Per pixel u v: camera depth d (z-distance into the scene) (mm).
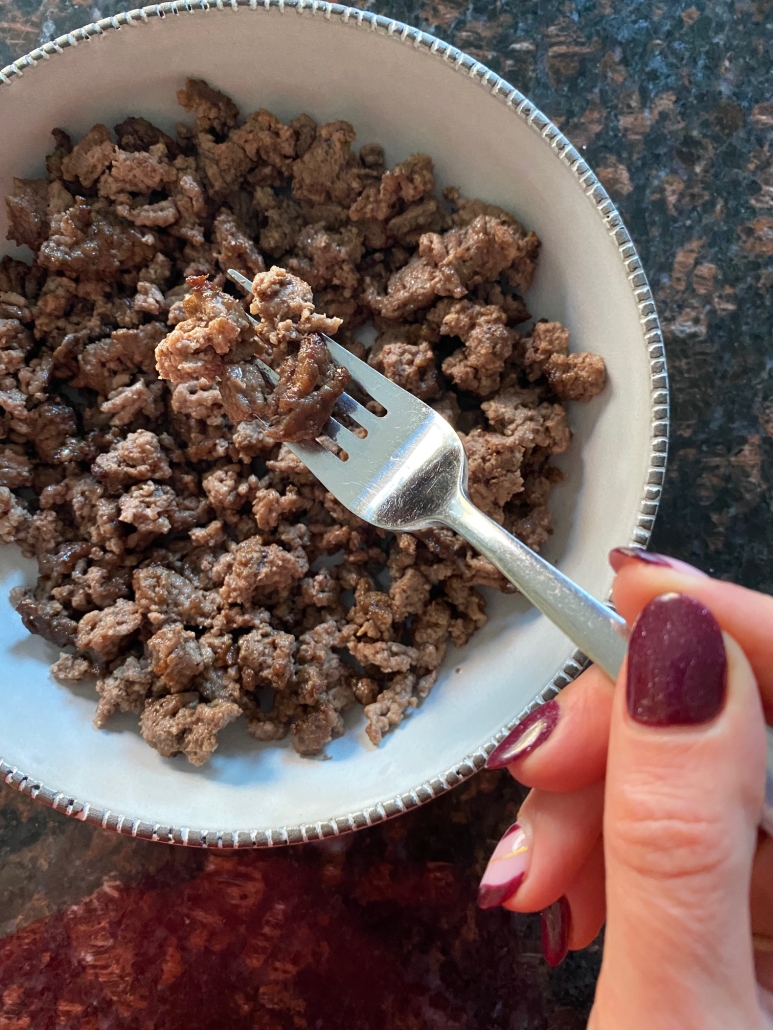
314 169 187
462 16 208
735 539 210
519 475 181
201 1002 199
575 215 174
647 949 99
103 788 182
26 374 190
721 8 209
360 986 199
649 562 128
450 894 202
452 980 199
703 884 98
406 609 190
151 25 167
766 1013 110
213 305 159
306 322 160
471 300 189
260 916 202
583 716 140
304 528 194
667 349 210
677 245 210
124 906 203
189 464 202
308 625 198
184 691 189
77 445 195
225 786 185
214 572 193
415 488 156
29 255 195
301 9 164
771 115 209
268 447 193
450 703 189
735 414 210
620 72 209
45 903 203
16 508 194
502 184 183
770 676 124
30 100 176
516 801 205
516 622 189
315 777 186
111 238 188
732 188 209
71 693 194
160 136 187
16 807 207
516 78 209
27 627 193
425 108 178
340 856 204
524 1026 197
